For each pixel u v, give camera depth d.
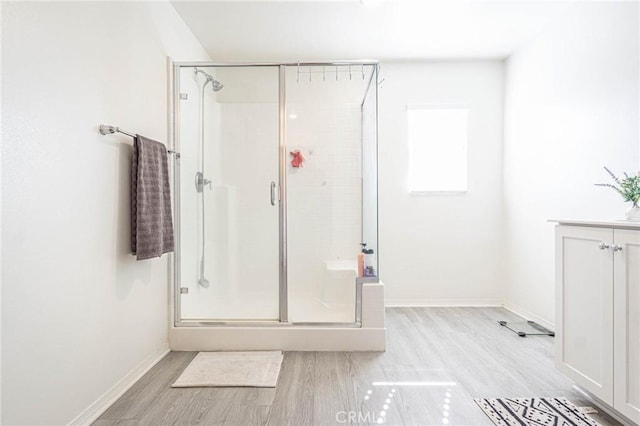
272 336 2.46
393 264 3.68
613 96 2.25
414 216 3.67
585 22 2.50
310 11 2.72
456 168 3.66
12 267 1.22
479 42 3.26
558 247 1.87
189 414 1.67
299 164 2.72
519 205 3.37
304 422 1.60
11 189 1.21
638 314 1.41
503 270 3.65
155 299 2.29
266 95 2.71
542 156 3.01
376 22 2.89
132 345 2.00
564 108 2.73
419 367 2.18
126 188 1.93
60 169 1.43
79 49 1.55
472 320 3.18
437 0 2.59
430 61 3.65
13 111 1.21
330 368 2.17
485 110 3.66
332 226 2.71
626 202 2.09
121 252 1.88
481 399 1.79
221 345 2.47
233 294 2.65
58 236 1.42
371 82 2.63
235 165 2.71
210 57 3.53
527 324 3.04
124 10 1.93
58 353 1.43
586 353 1.68
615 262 1.51
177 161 2.57
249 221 2.69
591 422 1.59
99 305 1.69
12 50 1.21
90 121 1.63
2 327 1.18
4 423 1.20
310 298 2.63
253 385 1.93
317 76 2.70
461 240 3.67
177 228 2.56
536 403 1.76
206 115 2.72
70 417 1.50
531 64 3.16
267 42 3.24
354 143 2.73
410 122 3.65
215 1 2.57
